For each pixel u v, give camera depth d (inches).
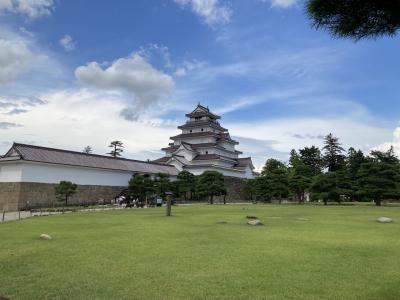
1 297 285.7
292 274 359.6
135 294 296.7
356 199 2551.7
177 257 436.5
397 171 1971.0
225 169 2876.5
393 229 735.1
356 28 270.2
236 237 605.3
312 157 3388.3
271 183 2368.4
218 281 334.3
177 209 1472.7
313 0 262.2
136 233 655.8
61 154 1993.1
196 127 3152.1
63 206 1820.9
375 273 365.1
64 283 325.4
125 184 2290.8
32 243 536.1
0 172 1809.8
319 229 729.6
